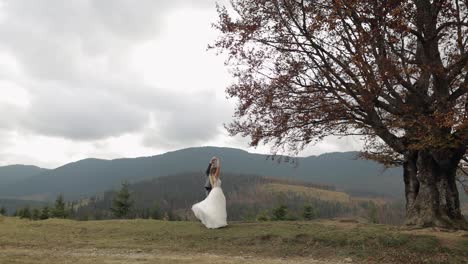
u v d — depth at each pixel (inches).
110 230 741.9
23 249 589.6
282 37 698.8
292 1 670.5
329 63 677.3
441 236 594.2
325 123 702.5
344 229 647.8
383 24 614.2
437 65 659.4
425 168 697.6
